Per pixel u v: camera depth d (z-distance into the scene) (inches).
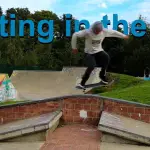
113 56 1908.2
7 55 1656.0
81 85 283.9
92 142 300.4
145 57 1804.9
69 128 365.4
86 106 388.8
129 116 384.8
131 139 296.8
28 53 1700.3
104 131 300.5
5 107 402.6
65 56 1726.1
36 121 336.8
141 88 632.4
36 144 296.4
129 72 1927.9
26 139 308.8
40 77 1091.3
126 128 314.8
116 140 300.7
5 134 309.3
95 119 386.6
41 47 1839.3
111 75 1100.5
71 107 390.6
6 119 401.4
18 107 400.5
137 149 280.2
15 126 343.3
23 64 1679.4
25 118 398.3
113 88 963.3
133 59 1838.1
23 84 1040.8
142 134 303.6
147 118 380.8
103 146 286.8
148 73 1850.4
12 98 844.0
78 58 1695.4
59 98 392.5
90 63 272.2
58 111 385.4
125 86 973.8
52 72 1117.7
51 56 1754.4
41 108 396.5
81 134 332.8
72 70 1108.5
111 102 387.5
